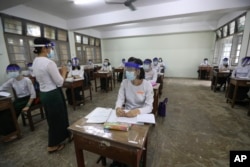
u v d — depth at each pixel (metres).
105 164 1.45
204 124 2.30
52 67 1.45
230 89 3.23
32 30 4.27
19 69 2.13
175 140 1.88
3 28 3.49
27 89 2.21
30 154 1.64
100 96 4.10
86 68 6.16
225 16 5.23
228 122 2.35
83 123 1.00
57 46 5.24
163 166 1.43
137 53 8.06
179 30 6.52
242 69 3.16
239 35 4.32
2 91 2.05
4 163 1.50
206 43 6.71
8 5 3.00
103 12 4.72
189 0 3.71
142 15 4.30
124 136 0.83
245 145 1.74
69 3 3.89
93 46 7.81
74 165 1.46
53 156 1.60
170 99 3.66
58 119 1.62
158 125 2.29
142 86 1.32
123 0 3.70
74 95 3.10
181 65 7.34
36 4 3.90
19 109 2.12
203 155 1.58
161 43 7.44
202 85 5.43
